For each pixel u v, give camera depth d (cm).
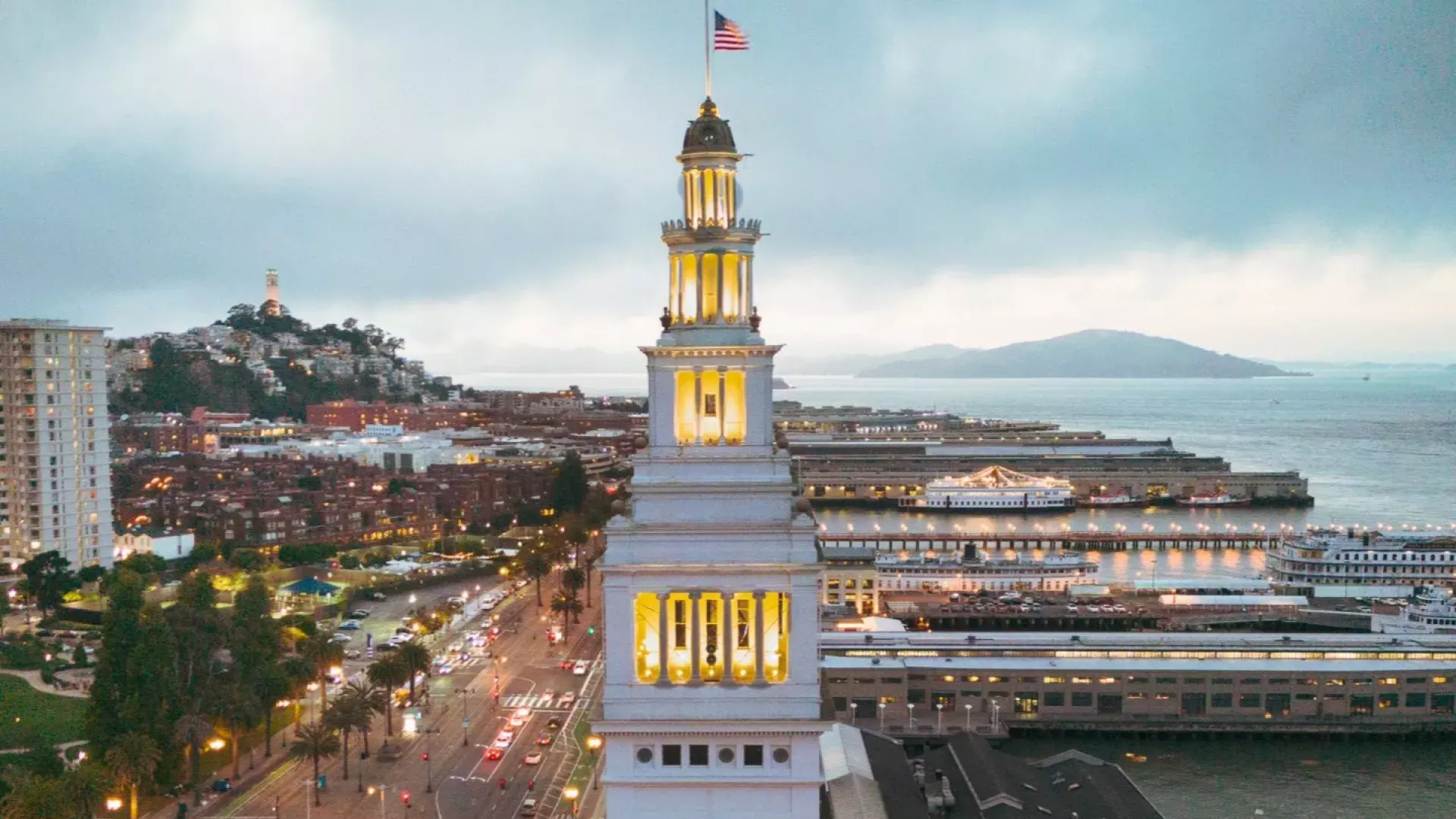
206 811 13662
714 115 7412
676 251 7319
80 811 12150
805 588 7075
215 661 15862
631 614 7119
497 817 13638
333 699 15862
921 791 13388
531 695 18762
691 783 7162
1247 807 15362
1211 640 19688
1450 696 18138
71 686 18025
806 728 7069
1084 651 18938
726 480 7144
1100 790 13300
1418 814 15125
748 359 7131
